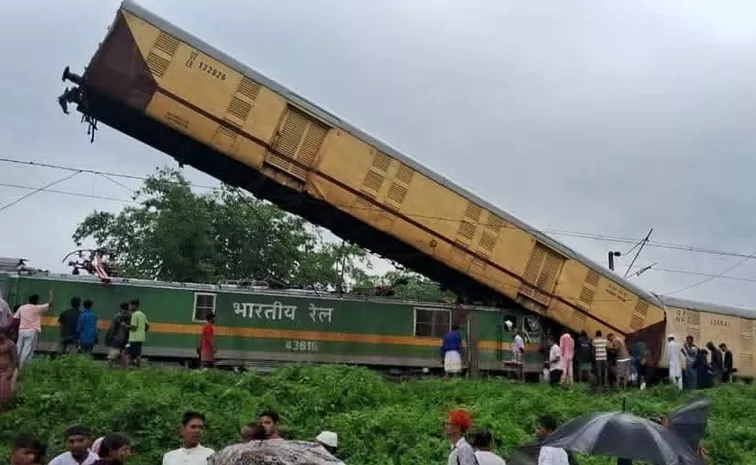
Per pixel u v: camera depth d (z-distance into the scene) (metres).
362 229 25.19
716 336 32.50
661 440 7.78
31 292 22.30
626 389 24.52
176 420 14.86
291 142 23.38
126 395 16.30
